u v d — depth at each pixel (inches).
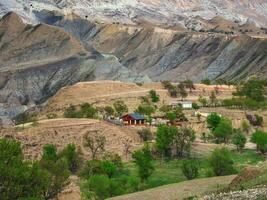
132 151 6284.5
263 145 6254.9
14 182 2348.7
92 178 4092.0
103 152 6146.7
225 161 4562.0
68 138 6309.1
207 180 3457.2
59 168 3061.0
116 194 3969.0
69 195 3440.0
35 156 5733.3
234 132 7421.3
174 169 5516.7
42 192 2559.1
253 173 3004.4
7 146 2456.9
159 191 3243.1
